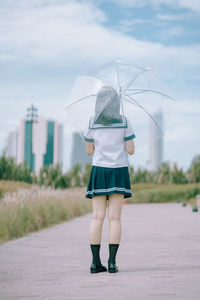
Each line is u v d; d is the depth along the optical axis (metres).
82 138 4.50
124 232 9.32
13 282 4.00
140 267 4.72
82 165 30.72
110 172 4.35
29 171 26.66
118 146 4.39
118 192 4.32
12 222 8.85
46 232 9.69
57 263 5.22
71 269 4.73
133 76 4.57
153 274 4.24
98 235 4.41
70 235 8.99
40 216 11.02
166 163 37.28
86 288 3.63
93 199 4.45
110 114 4.40
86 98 4.54
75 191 19.00
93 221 4.43
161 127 4.53
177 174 36.47
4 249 6.71
